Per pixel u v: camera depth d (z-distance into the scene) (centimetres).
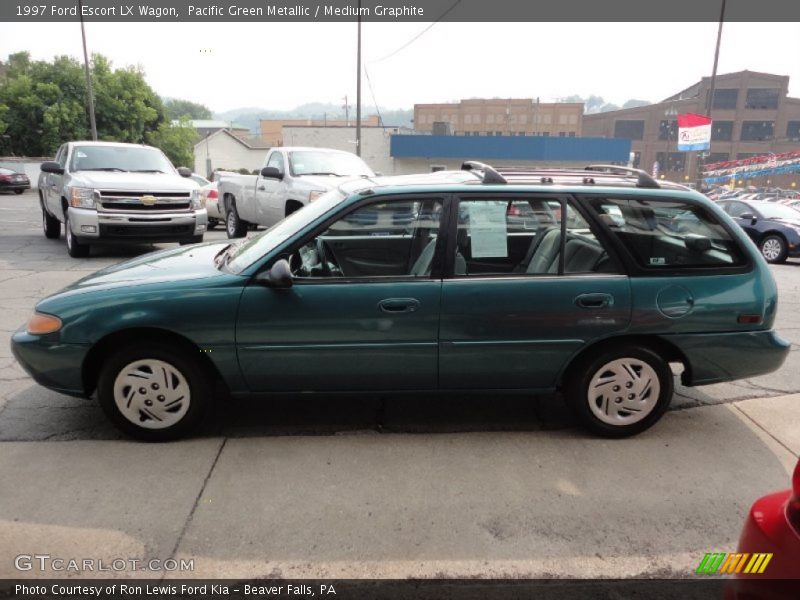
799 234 1379
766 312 395
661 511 322
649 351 392
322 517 311
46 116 3722
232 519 308
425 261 383
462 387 394
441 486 342
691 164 8275
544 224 389
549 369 390
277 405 451
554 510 321
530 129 8906
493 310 378
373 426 419
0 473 348
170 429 386
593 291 382
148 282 381
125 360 376
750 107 8038
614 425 400
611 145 4450
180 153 4441
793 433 416
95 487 335
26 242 1265
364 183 430
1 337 592
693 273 390
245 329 371
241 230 1319
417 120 9250
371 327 375
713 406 461
